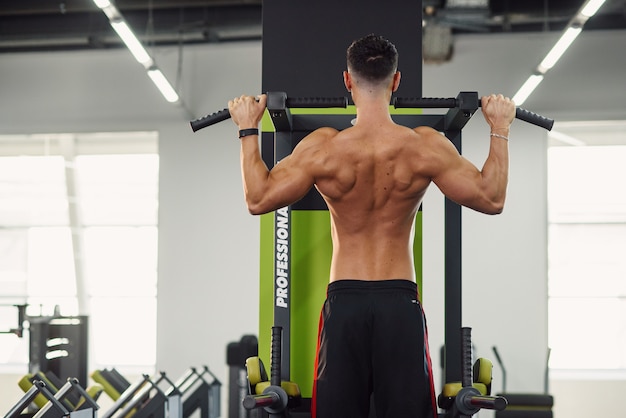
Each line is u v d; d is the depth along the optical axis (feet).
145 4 30.76
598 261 39.68
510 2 30.86
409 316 7.72
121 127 35.55
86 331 26.37
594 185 39.19
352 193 7.77
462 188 7.72
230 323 34.63
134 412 23.15
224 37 35.12
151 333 42.37
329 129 8.04
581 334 39.88
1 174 41.52
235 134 35.19
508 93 33.99
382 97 7.89
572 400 37.88
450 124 9.38
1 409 36.96
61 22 32.81
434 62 34.14
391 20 11.78
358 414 7.70
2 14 32.30
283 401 8.21
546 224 33.65
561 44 24.35
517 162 33.94
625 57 33.71
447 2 29.53
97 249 42.27
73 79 35.88
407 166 7.73
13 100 35.94
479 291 33.65
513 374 33.27
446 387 8.81
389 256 7.89
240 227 34.88
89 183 41.34
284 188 7.72
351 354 7.68
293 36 11.86
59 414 16.60
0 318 43.47
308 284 10.41
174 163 35.29
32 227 42.34
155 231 41.70
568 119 33.86
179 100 31.89
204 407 27.53
